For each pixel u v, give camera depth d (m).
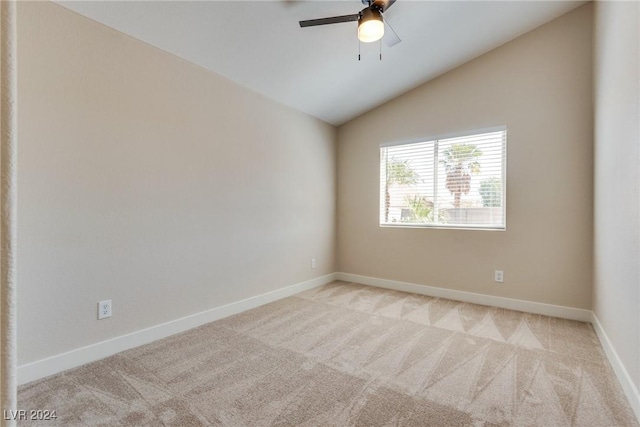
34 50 1.77
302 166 3.76
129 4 1.95
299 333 2.48
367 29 2.15
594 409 1.57
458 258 3.38
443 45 2.99
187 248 2.55
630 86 1.70
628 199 1.74
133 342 2.22
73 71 1.93
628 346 1.69
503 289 3.13
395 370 1.93
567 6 2.75
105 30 2.07
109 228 2.10
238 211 2.98
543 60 2.94
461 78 3.36
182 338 2.38
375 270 3.99
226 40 2.40
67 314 1.91
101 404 1.58
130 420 1.47
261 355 2.11
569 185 2.83
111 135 2.10
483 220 3.29
